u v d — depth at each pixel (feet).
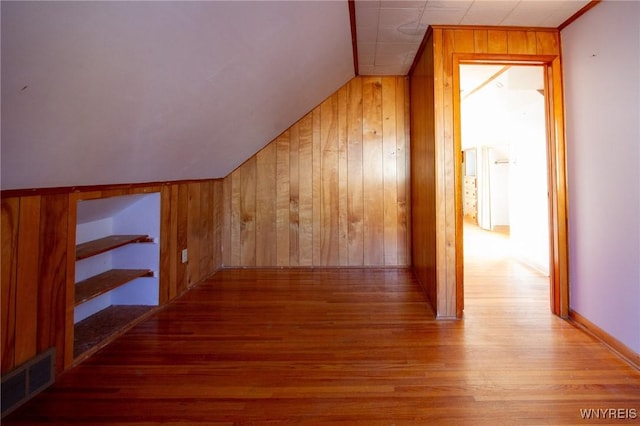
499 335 7.43
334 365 6.31
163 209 9.24
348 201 13.12
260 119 9.91
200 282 11.48
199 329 7.90
